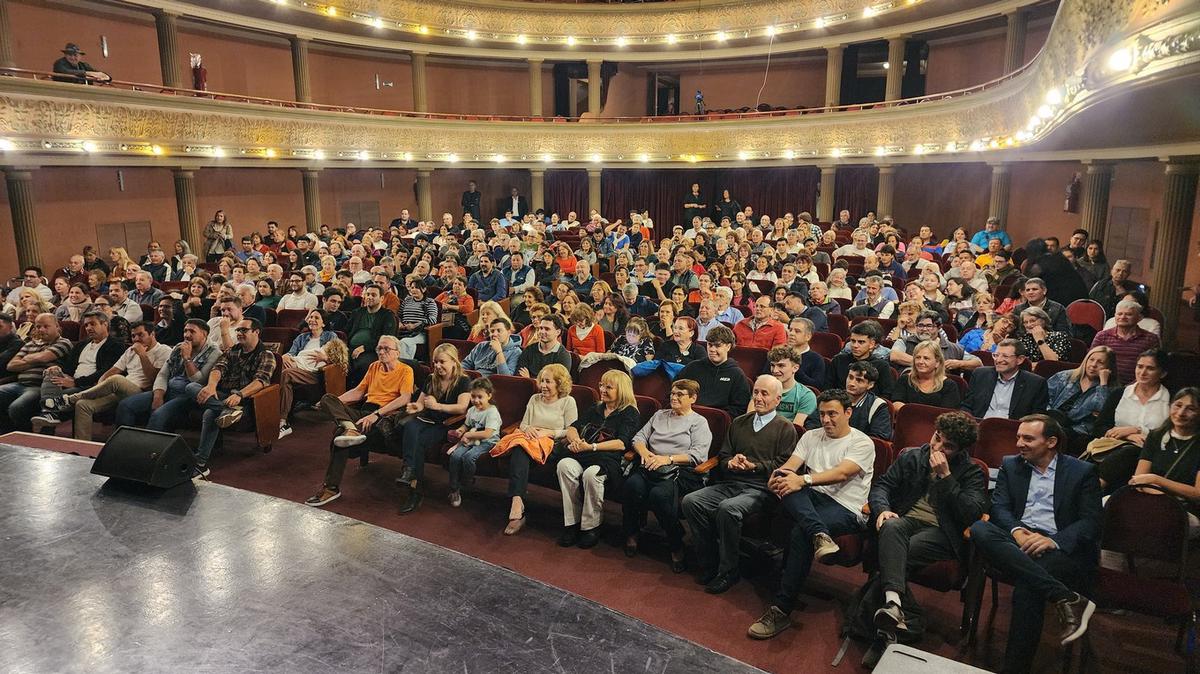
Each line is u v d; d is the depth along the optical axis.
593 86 24.67
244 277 10.72
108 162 14.51
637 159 23.50
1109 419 5.16
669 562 4.98
